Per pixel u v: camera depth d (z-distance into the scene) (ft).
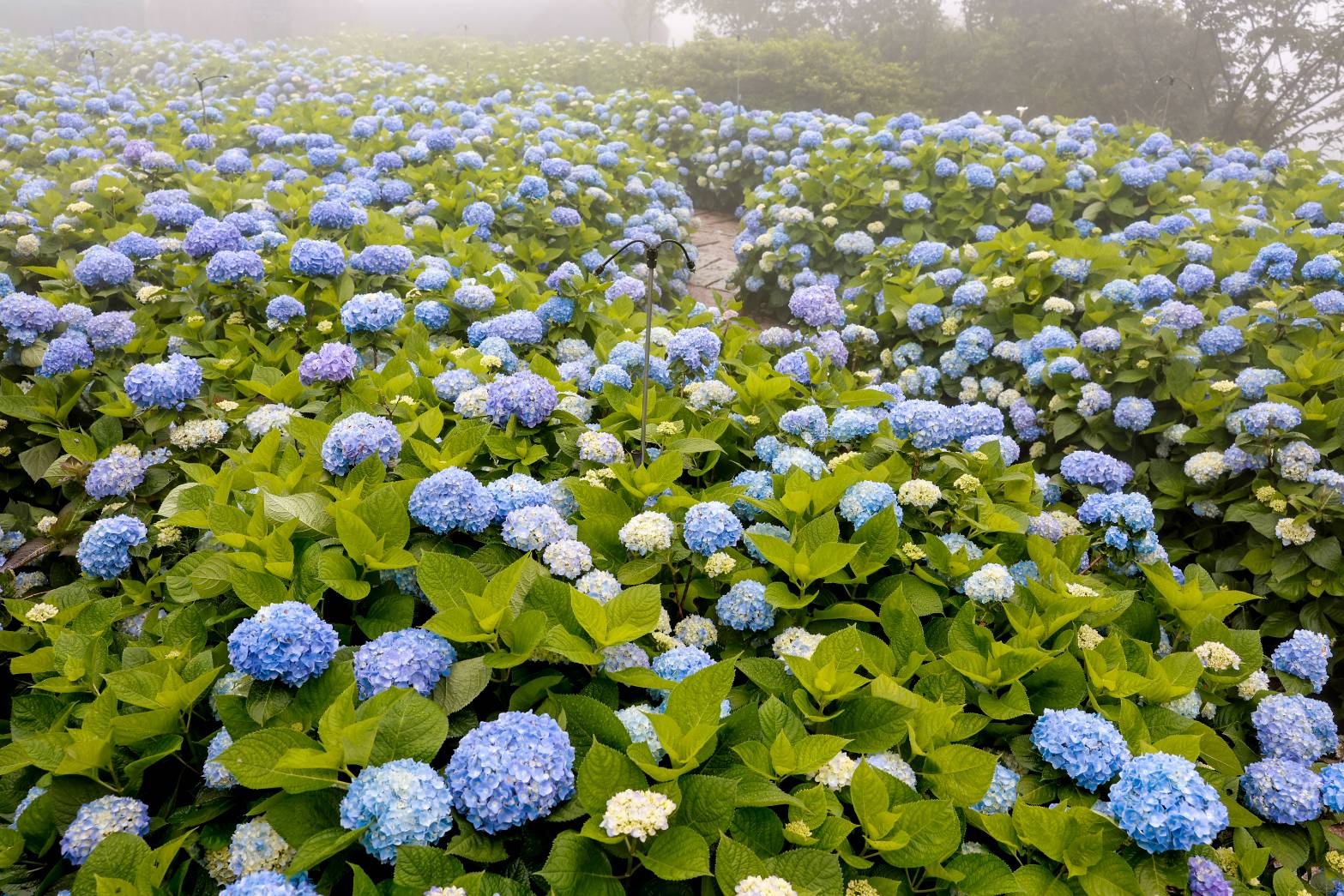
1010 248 18.81
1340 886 6.61
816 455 9.55
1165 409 14.07
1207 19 70.49
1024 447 15.79
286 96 44.70
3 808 5.76
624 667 6.05
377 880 4.87
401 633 5.73
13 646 7.25
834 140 34.96
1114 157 30.55
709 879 4.83
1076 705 6.52
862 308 20.20
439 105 41.06
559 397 10.19
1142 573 8.71
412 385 10.14
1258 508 11.83
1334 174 29.68
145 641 6.66
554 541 6.89
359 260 14.46
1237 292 18.21
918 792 5.62
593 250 22.41
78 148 26.94
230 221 16.69
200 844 5.24
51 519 9.07
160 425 9.78
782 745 5.27
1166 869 5.43
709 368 11.86
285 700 5.48
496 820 4.76
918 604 7.21
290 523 6.65
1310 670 8.20
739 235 30.45
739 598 6.86
